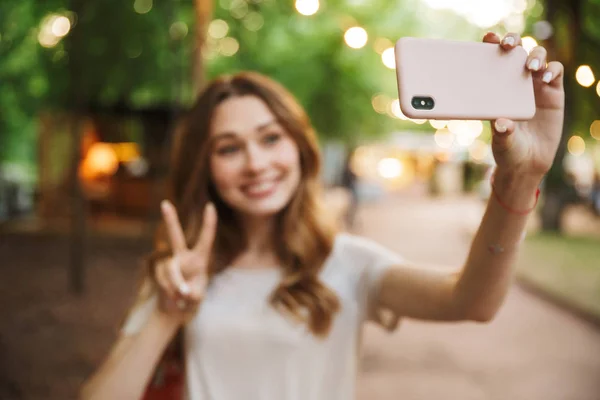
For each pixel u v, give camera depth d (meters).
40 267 10.59
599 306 7.97
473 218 23.69
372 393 5.06
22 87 12.42
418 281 1.67
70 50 8.66
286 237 1.84
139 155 17.00
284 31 14.21
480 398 4.99
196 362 1.76
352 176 18.95
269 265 1.86
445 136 41.22
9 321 7.02
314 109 17.75
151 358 1.63
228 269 1.86
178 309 1.64
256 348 1.73
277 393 1.72
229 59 14.41
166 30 9.24
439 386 5.26
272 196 1.82
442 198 40.84
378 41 14.42
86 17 8.91
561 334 7.05
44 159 16.45
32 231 14.92
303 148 1.88
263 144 1.83
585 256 12.69
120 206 16.97
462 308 1.52
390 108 20.50
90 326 6.89
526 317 7.86
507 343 6.62
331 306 1.74
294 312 1.72
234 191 1.83
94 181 16.98
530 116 1.26
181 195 1.98
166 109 15.03
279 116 1.82
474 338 6.79
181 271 1.66
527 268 11.12
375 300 1.79
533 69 1.25
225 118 1.83
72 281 8.59
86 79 9.31
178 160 1.96
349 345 1.77
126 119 15.74
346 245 1.88
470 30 14.58
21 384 5.08
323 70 17.03
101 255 11.77
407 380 5.39
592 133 19.69
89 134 16.44
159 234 2.02
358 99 18.22
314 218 1.88
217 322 1.76
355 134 19.27
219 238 1.90
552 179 16.86
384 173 43.19
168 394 1.82
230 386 1.74
